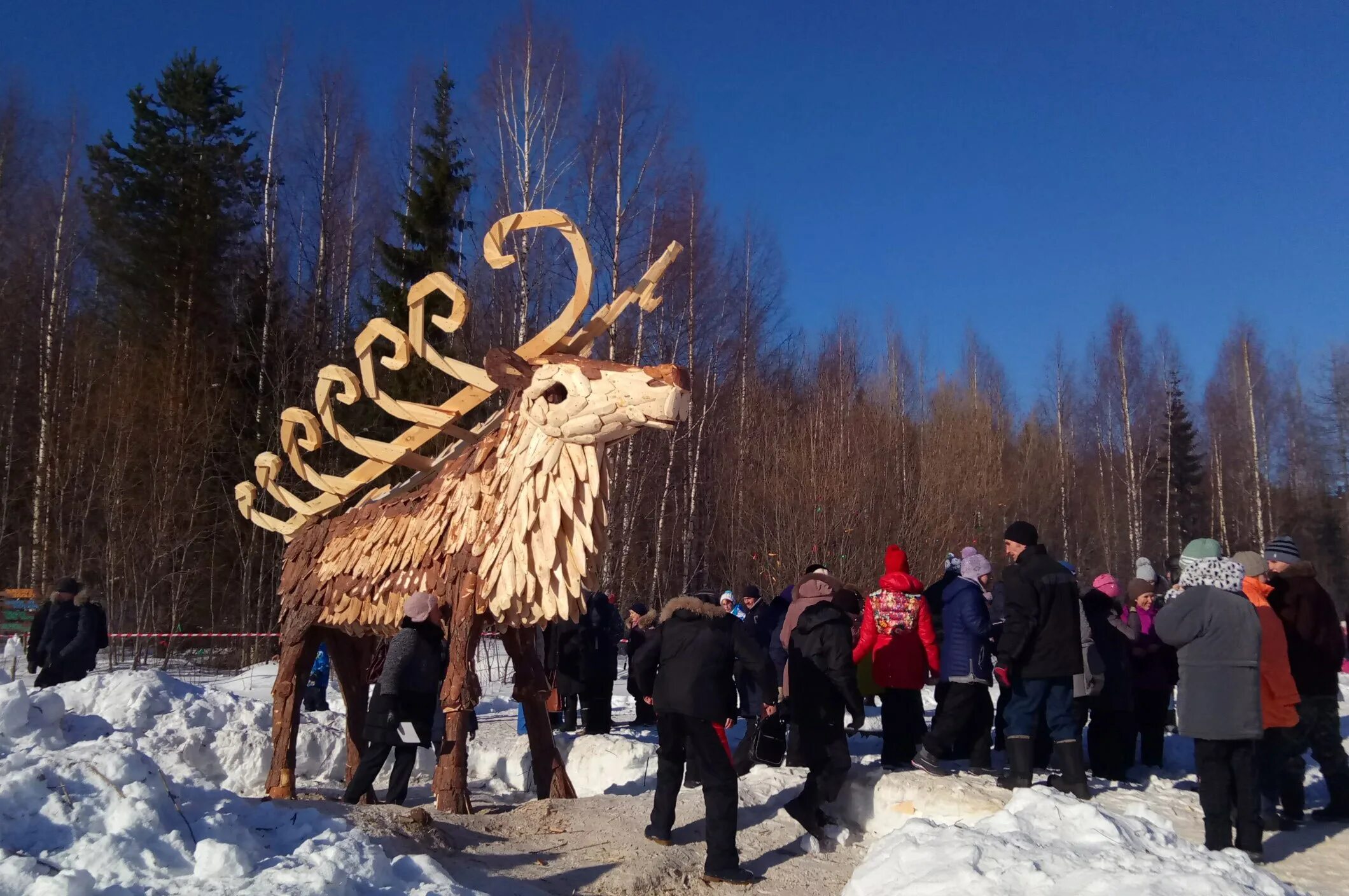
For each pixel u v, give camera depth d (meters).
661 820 5.41
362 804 5.67
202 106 25.83
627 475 19.80
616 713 12.88
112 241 24.70
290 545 7.22
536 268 20.34
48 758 4.18
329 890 3.53
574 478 5.78
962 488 25.92
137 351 21.83
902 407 30.20
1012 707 6.28
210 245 24.22
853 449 23.06
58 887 3.16
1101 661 6.38
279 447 22.02
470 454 6.26
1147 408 38.22
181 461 20.02
